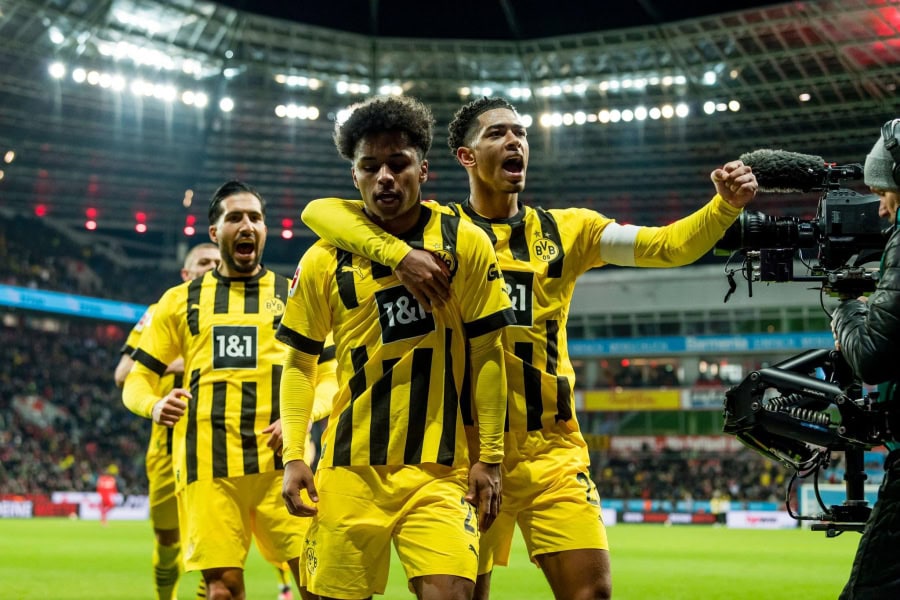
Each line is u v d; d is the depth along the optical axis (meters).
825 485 26.30
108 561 13.29
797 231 3.83
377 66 34.81
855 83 32.50
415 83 35.53
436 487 3.59
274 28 32.59
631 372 39.97
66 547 16.09
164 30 31.72
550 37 32.88
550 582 4.12
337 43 33.62
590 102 35.50
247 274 5.70
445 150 37.97
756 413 3.63
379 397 3.65
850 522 3.63
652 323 39.25
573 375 4.37
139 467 37.09
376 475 3.61
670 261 4.09
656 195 39.28
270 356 5.51
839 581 11.55
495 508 3.61
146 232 45.25
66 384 38.44
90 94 33.44
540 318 4.23
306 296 3.83
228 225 5.60
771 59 32.00
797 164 3.81
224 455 5.26
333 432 3.73
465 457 3.71
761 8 29.80
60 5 29.30
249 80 34.66
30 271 37.50
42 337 39.50
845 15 29.45
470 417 3.99
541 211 4.41
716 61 32.66
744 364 38.53
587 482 4.17
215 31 32.25
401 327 3.66
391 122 3.61
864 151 35.88
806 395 3.61
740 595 9.97
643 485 36.91
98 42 31.50
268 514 5.25
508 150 4.25
